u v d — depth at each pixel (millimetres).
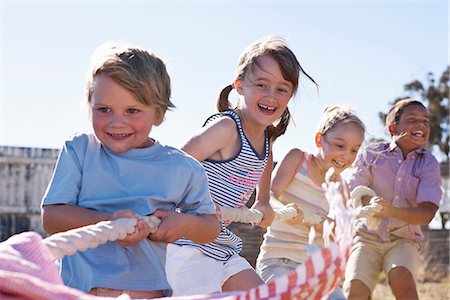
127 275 3271
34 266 2297
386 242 6531
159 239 3285
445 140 21578
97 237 2771
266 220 5375
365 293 6441
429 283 13695
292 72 5078
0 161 11586
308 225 5887
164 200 3475
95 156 3471
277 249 5918
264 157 5113
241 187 4965
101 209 3426
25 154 11680
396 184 6719
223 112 5039
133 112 3383
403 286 6352
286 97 5094
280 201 6109
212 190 4844
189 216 3396
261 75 5027
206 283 4602
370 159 6797
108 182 3443
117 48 3434
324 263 2127
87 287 3225
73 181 3426
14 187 11625
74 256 3295
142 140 3451
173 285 4520
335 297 5613
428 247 14094
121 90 3324
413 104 6863
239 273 4707
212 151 4812
